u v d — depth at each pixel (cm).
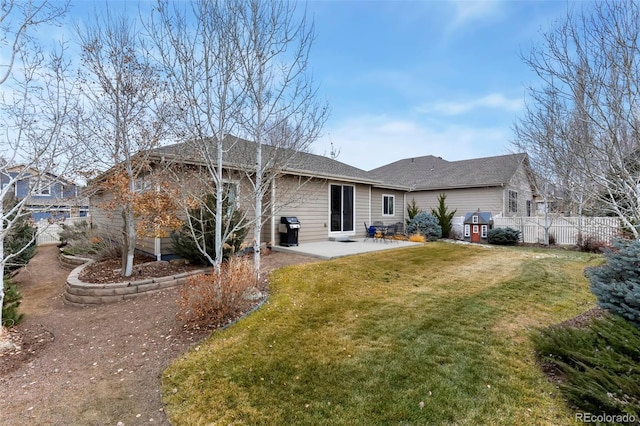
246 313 465
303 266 744
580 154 505
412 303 512
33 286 740
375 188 1538
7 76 393
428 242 1297
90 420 256
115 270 694
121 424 251
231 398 279
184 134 539
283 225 1026
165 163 644
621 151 455
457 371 312
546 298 541
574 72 462
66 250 1082
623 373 261
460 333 399
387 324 428
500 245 1342
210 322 434
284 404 269
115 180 625
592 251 1088
